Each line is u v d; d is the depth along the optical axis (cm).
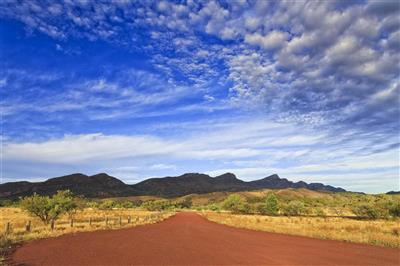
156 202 15500
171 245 2164
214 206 15775
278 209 9256
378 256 1777
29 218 4688
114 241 2330
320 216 8181
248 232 3400
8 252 1717
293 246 2194
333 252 1919
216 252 1853
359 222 5228
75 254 1678
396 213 6675
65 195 4038
